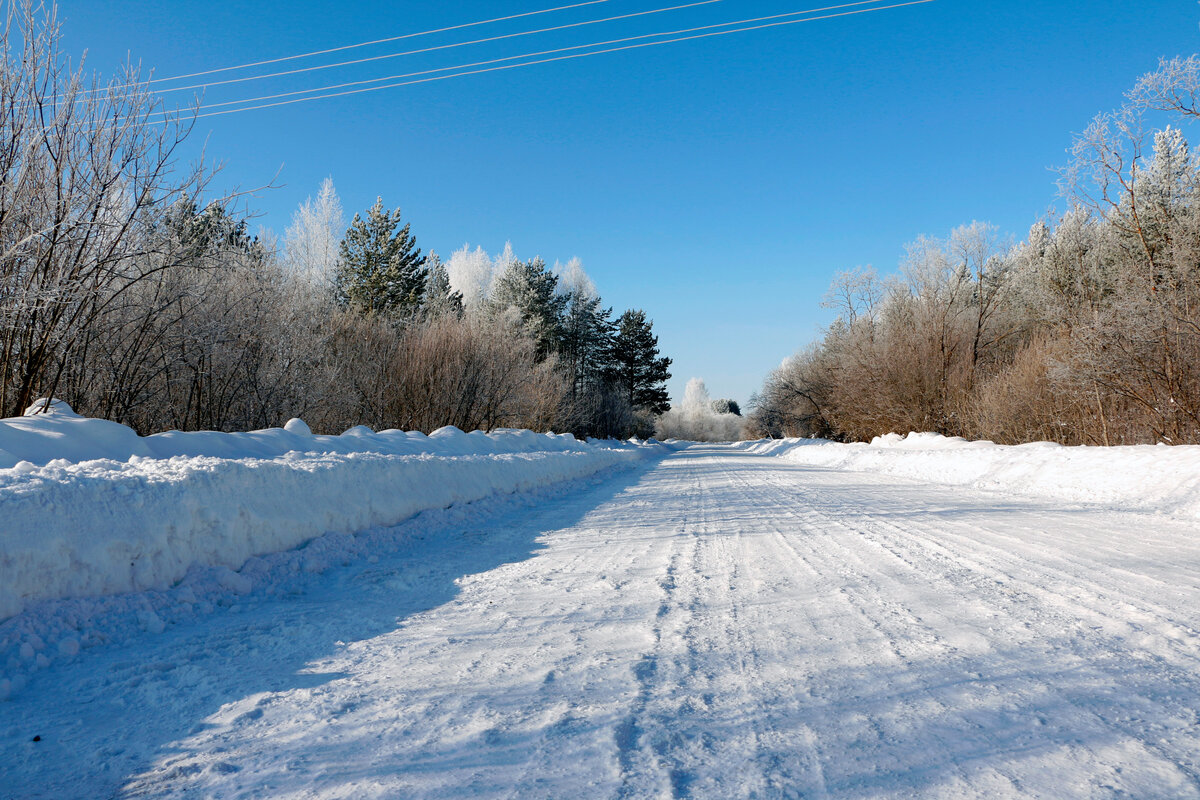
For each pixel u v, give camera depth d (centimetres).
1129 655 348
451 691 324
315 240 4019
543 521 993
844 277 4894
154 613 443
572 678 338
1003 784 223
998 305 3369
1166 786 219
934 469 1758
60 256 759
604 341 6862
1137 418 1870
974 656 353
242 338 1339
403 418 2134
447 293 5059
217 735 282
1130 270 1891
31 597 402
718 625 428
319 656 385
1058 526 819
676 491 1528
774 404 6700
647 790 225
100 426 676
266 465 643
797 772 235
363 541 712
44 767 258
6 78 691
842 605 470
